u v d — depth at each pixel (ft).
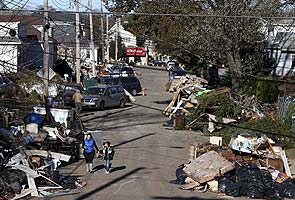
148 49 417.28
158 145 100.22
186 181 69.36
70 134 92.32
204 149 87.45
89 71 252.21
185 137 110.93
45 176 66.44
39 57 151.53
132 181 70.18
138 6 146.92
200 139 108.58
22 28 175.11
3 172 62.90
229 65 135.44
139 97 193.47
